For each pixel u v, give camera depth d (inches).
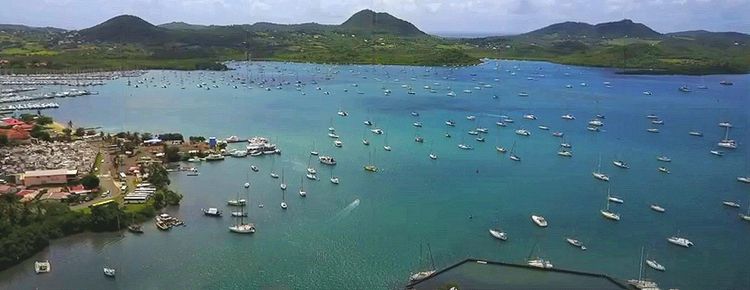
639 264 5398.6
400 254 5565.9
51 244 5689.0
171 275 5118.1
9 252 5221.5
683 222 6461.6
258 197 7194.9
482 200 7121.1
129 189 7219.5
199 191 7426.2
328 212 6668.3
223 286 4943.4
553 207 6884.8
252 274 5162.4
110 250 5600.4
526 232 6117.1
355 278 5113.2
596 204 7012.8
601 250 5698.8
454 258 5477.4
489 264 5142.7
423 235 6008.9
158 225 6166.3
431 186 7696.9
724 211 6835.6
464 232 6097.4
